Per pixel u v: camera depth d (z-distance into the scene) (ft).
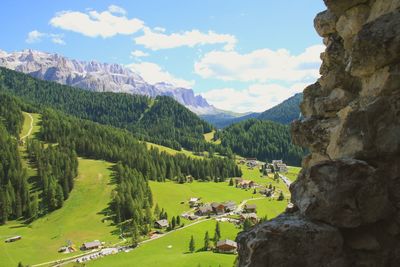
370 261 40.73
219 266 345.10
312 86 69.92
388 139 44.45
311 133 63.41
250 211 650.02
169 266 377.91
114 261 435.94
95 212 640.99
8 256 478.59
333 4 57.06
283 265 39.47
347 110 54.29
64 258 468.34
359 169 41.39
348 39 58.08
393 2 48.08
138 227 551.18
